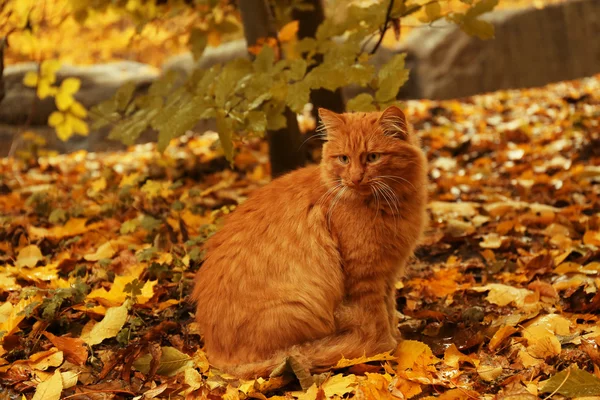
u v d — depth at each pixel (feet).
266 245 12.12
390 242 12.23
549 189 21.07
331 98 22.12
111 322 12.50
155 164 25.21
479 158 25.29
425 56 35.47
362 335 12.09
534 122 29.01
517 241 17.08
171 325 13.32
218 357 11.91
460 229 17.83
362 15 16.71
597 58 37.22
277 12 20.24
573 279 14.33
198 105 15.35
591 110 29.12
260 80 15.47
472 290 14.47
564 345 11.87
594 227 17.53
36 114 30.83
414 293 14.94
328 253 12.17
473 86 35.76
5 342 12.44
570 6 36.83
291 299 11.66
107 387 11.39
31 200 19.20
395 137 12.35
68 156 30.04
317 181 12.71
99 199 19.83
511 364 11.56
